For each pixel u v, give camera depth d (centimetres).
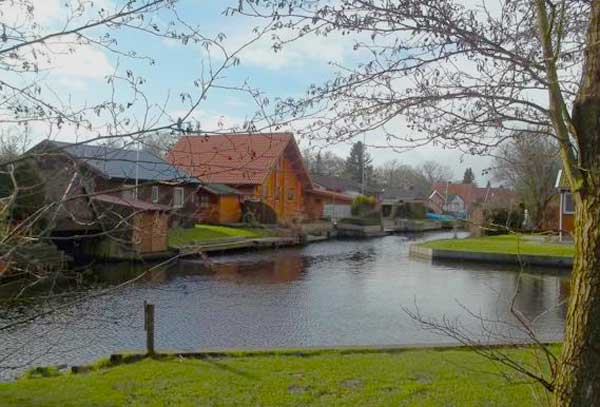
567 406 218
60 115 290
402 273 1833
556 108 224
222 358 627
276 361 606
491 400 463
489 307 1221
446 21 231
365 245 2969
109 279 1402
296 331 999
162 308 1179
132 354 633
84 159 245
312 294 1403
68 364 679
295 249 2688
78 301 306
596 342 214
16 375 596
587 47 216
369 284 1587
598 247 213
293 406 462
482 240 2564
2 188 245
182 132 245
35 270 273
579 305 219
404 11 229
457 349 663
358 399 477
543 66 231
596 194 213
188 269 1833
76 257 1499
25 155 235
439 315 1138
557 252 1947
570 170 224
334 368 573
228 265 1994
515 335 820
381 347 672
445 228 4466
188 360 615
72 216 256
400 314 1154
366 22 235
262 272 1827
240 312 1162
